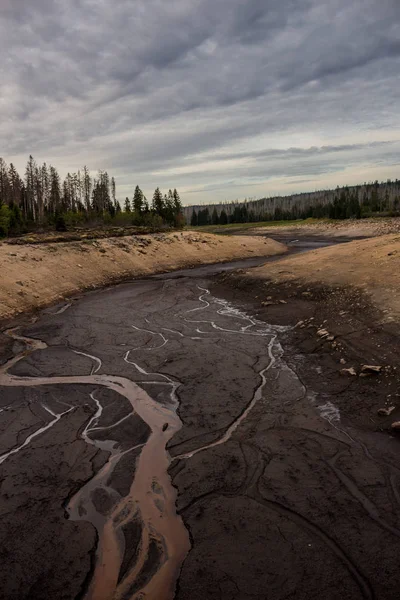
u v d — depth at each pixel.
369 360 12.37
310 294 21.69
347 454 8.59
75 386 12.87
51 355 15.80
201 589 5.82
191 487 7.94
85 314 22.33
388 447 8.69
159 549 6.60
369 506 7.13
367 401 10.42
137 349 16.03
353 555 6.20
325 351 14.05
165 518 7.24
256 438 9.44
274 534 6.68
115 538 6.86
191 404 11.24
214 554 6.38
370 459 8.38
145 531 6.97
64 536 6.89
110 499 7.76
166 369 13.82
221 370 13.46
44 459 9.06
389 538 6.45
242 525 6.91
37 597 5.83
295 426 9.81
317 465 8.31
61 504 7.65
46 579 6.11
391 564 6.00
